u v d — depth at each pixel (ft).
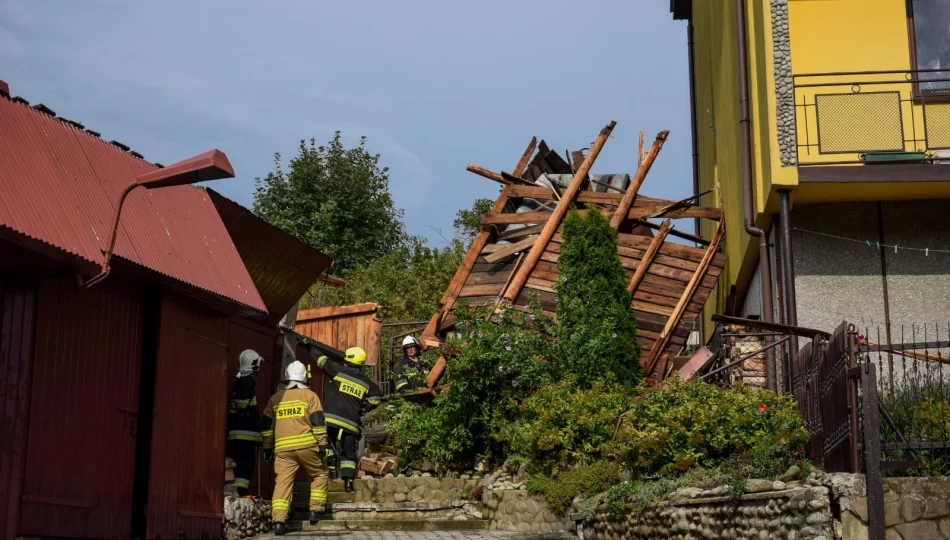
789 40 43.91
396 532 38.88
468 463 45.96
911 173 41.88
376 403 43.55
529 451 41.47
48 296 28.30
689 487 32.01
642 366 50.11
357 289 89.56
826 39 46.42
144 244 31.27
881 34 46.29
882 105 44.19
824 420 29.94
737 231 51.93
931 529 26.00
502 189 56.13
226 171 27.22
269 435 38.88
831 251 44.60
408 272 91.76
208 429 35.86
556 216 53.16
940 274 44.09
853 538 25.61
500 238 55.57
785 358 38.70
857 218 44.75
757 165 46.60
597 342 44.98
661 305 52.21
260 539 36.11
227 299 34.88
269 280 44.96
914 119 44.70
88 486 29.63
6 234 24.67
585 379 44.78
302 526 39.96
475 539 36.04
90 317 30.22
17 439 26.99
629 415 38.34
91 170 30.48
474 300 52.85
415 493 43.60
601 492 37.45
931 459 27.91
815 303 44.21
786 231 42.70
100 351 30.66
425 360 49.90
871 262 44.42
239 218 40.34
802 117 45.57
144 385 33.01
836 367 28.53
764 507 27.91
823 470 29.48
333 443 43.29
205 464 35.47
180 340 34.06
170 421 33.09
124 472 31.53
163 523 32.24
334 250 110.93
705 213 55.72
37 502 27.37
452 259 92.32
